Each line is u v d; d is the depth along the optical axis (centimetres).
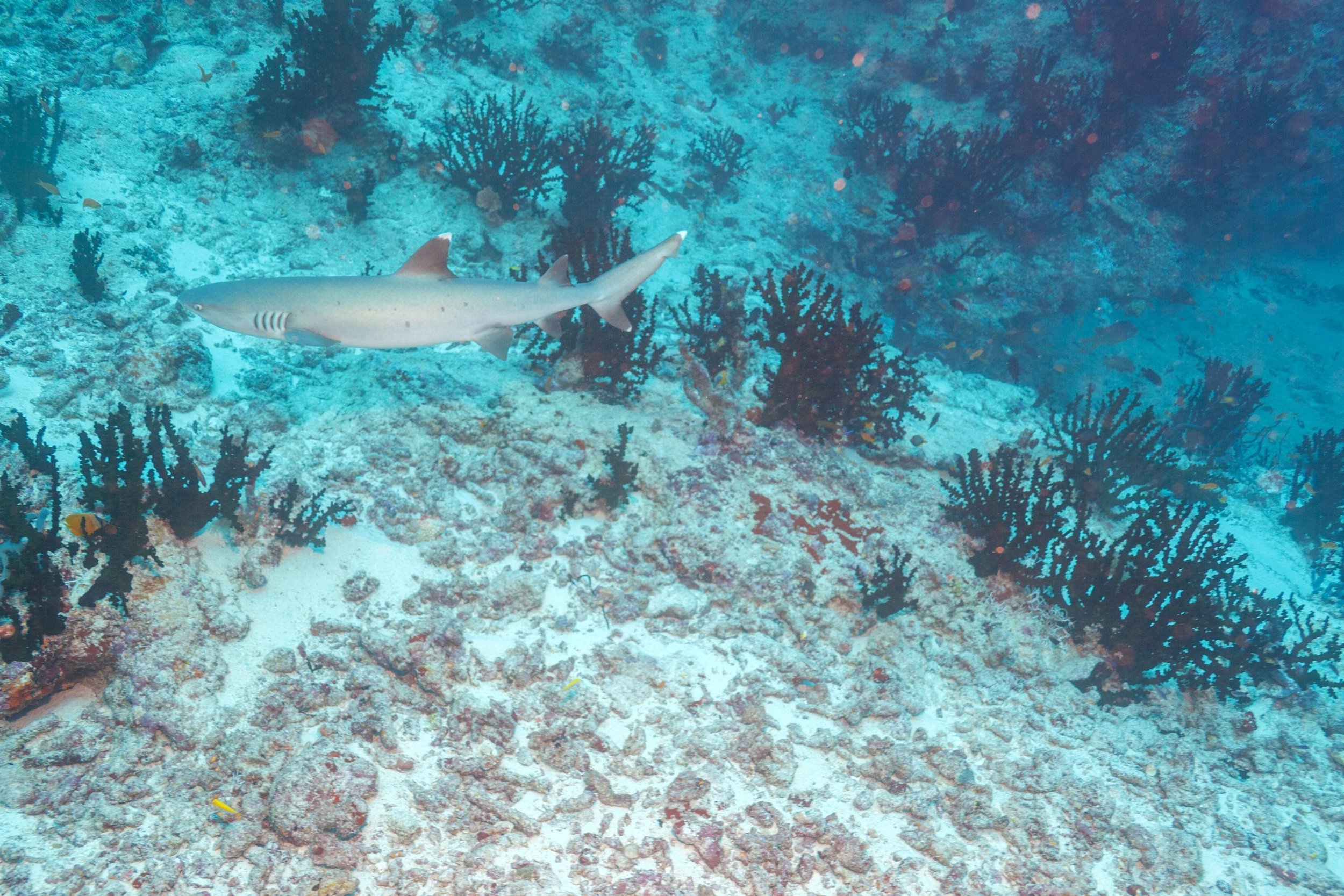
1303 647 342
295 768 239
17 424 278
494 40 755
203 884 230
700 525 323
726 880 248
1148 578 329
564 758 263
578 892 239
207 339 372
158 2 550
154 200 439
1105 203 821
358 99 530
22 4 504
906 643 318
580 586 306
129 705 251
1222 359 789
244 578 283
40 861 227
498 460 340
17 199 380
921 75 947
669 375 405
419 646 280
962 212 760
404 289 261
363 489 319
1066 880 264
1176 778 299
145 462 270
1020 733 303
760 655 300
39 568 248
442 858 241
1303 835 291
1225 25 927
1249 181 920
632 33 933
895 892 254
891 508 361
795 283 369
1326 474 538
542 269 387
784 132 930
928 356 692
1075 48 905
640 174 616
